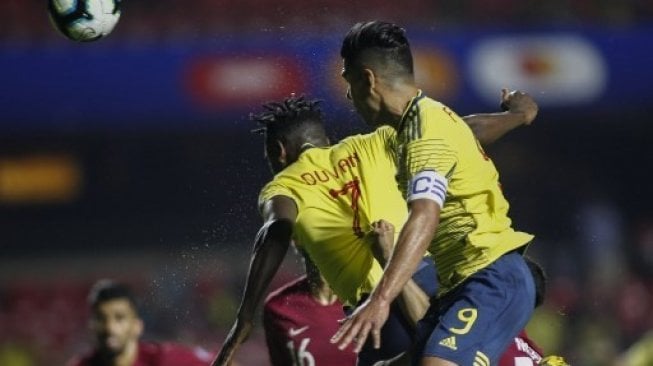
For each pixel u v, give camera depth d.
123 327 28.00
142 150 88.62
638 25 82.44
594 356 61.81
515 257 18.27
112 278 81.12
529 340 21.16
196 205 87.38
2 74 78.56
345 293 21.09
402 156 17.62
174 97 79.44
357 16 78.50
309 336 24.00
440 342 17.69
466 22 81.31
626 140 90.06
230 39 79.25
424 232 16.62
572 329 64.12
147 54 79.50
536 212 87.25
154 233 86.56
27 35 80.31
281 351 24.33
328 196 20.69
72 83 79.12
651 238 83.44
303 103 22.16
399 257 16.44
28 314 75.31
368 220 20.59
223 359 19.42
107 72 79.38
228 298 69.50
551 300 70.62
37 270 84.06
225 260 79.00
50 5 20.83
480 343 17.67
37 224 87.50
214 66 79.12
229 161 86.62
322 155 21.22
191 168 88.06
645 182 90.06
